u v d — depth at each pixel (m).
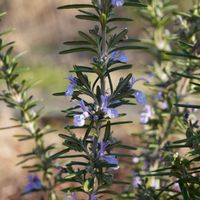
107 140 0.47
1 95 0.62
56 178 0.64
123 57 0.46
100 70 0.46
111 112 0.46
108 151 0.47
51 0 2.23
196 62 0.62
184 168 0.48
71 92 0.45
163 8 0.70
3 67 0.62
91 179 0.47
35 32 2.21
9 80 0.62
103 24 0.46
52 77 1.89
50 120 1.37
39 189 0.64
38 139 0.64
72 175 0.47
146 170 0.65
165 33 0.70
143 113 0.65
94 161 0.47
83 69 0.46
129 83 0.47
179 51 0.63
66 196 0.53
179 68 0.66
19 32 2.13
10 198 1.01
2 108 1.43
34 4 2.19
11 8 2.15
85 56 2.06
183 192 0.47
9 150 1.25
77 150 0.47
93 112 0.46
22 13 2.15
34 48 2.16
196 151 0.47
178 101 0.63
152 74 0.70
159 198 0.56
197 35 0.60
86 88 0.46
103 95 0.46
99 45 0.46
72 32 2.33
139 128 1.21
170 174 0.48
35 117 0.64
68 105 1.53
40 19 2.23
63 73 1.95
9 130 1.36
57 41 2.23
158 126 0.65
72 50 0.47
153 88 0.65
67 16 2.36
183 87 0.64
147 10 0.69
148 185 0.62
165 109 0.64
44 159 0.63
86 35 0.46
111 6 0.46
